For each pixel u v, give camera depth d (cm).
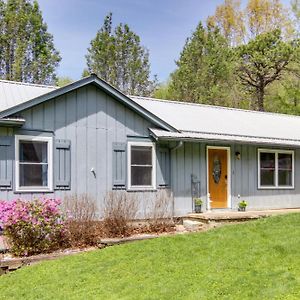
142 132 1156
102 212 1066
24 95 1134
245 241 777
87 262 732
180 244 800
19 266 780
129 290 567
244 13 3700
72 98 1054
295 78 2756
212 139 1221
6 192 956
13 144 971
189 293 530
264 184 1435
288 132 1580
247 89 3039
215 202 1312
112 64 2650
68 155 1038
